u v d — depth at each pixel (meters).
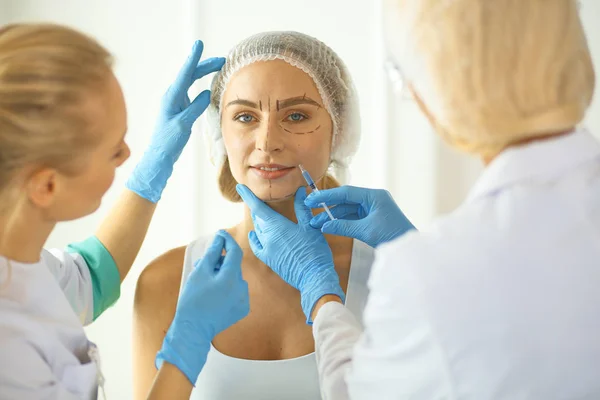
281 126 1.44
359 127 1.60
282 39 1.44
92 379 1.12
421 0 0.92
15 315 1.03
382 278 0.93
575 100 0.89
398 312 0.90
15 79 0.96
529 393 0.84
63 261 1.40
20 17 2.57
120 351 2.63
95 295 1.46
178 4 2.54
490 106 0.89
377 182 2.56
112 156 1.11
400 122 2.53
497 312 0.84
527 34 0.87
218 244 1.36
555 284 0.84
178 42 2.55
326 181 1.65
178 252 1.62
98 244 1.49
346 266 1.55
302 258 1.37
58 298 1.13
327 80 1.47
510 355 0.84
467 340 0.85
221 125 1.53
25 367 1.00
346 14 2.52
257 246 1.47
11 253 1.07
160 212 2.61
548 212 0.88
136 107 2.58
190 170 2.54
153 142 1.54
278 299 1.52
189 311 1.23
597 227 0.87
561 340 0.83
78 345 1.15
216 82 1.54
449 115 0.92
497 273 0.85
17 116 0.96
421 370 0.89
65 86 0.99
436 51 0.90
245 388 1.42
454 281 0.86
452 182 2.55
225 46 2.55
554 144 0.92
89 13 2.57
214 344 1.49
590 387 0.83
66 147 1.00
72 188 1.05
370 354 0.97
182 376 1.18
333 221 1.39
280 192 1.46
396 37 0.96
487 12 0.87
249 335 1.50
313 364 1.42
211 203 2.57
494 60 0.87
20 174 1.00
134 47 2.57
